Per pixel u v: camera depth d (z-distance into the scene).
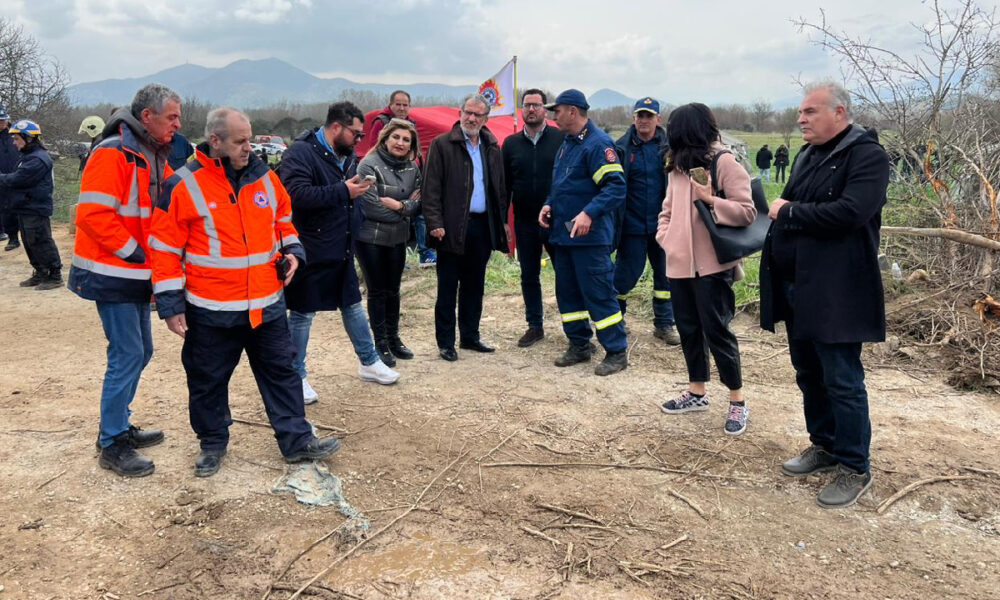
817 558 2.97
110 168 3.38
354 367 5.52
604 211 4.95
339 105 4.57
